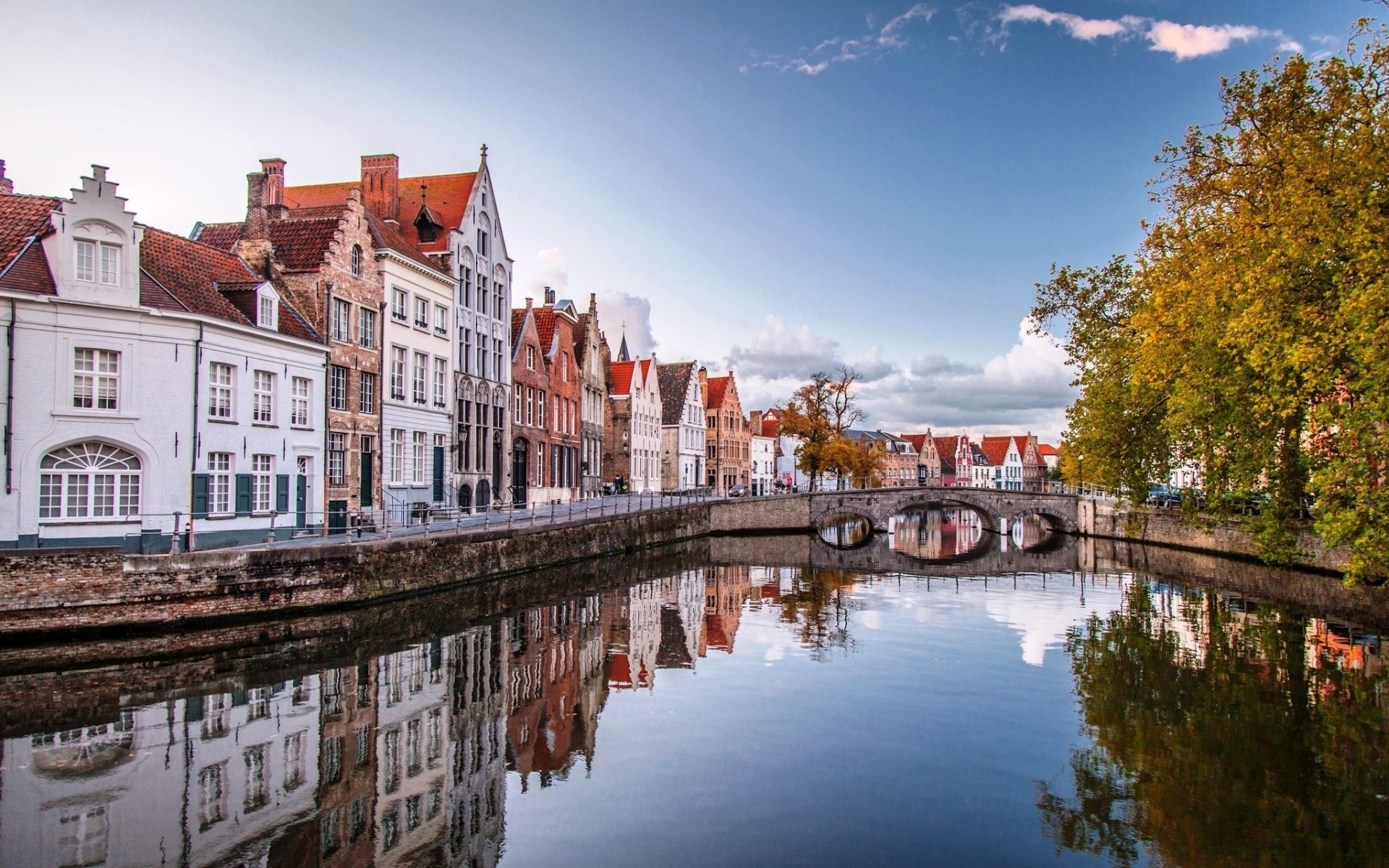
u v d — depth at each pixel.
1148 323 24.45
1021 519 93.44
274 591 19.66
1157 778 11.65
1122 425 32.00
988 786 11.38
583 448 52.09
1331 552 30.59
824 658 18.81
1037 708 14.86
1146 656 18.92
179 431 20.89
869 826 10.12
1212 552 41.53
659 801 10.88
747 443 87.38
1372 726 13.71
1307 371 15.38
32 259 19.09
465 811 10.46
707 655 19.08
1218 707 14.92
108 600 17.34
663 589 28.95
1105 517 56.91
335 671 16.48
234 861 8.99
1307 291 16.50
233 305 23.77
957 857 9.37
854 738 13.29
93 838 9.35
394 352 31.42
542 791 11.16
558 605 24.80
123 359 19.94
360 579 21.47
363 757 12.23
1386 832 9.86
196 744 12.38
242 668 16.44
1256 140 19.56
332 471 27.80
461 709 14.56
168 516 20.00
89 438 19.41
